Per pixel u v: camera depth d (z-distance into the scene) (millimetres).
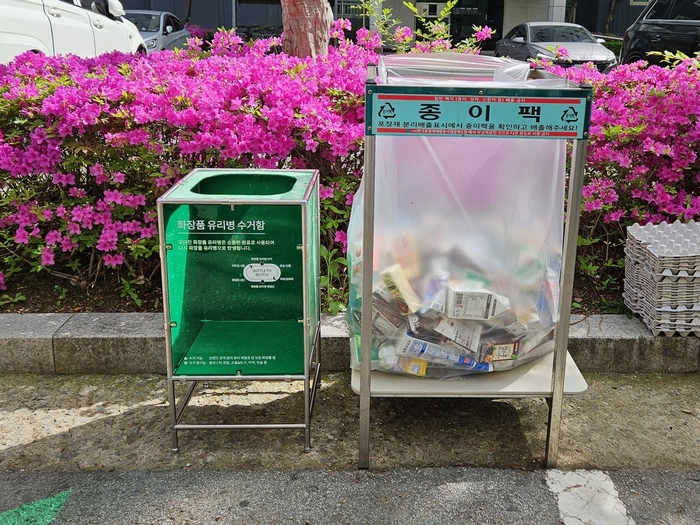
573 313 3986
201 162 4047
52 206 4062
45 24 7770
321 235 4250
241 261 2910
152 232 3979
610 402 3436
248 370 2939
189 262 2891
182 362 2941
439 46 5496
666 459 2992
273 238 2877
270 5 20297
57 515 2611
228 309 2996
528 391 2871
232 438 3131
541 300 3004
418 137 2756
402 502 2695
